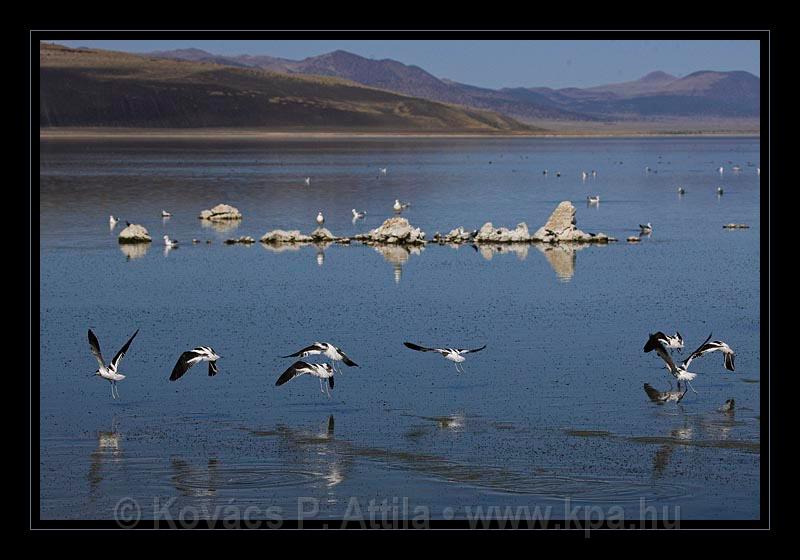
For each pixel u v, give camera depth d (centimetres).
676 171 16338
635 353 3784
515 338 4019
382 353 3791
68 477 2583
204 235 7238
